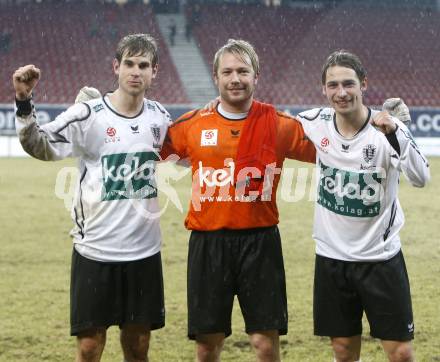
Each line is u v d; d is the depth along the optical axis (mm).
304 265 6949
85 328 3629
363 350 4621
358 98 3490
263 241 3572
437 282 6293
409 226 8859
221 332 3596
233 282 3605
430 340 4785
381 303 3529
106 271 3646
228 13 28125
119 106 3688
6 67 25719
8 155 18219
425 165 3414
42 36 26906
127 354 3891
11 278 6516
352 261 3564
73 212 3746
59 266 6992
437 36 27891
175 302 5762
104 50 26703
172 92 24641
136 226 3668
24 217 9516
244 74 3477
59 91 25047
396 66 26891
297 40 27594
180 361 4469
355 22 28266
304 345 4723
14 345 4742
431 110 20219
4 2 27609
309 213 9656
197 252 3602
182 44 26812
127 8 28141
